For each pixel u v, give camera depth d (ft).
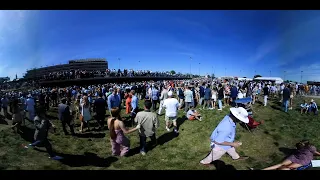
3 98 43.91
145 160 21.89
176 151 24.50
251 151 23.86
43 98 54.19
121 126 22.39
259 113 42.32
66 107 30.94
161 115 44.52
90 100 51.39
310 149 17.31
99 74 156.56
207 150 24.72
